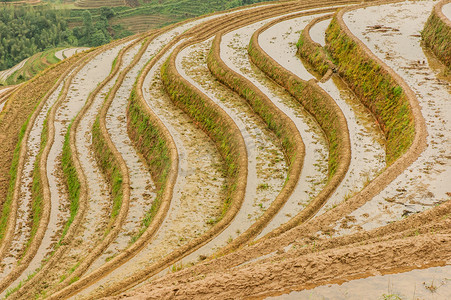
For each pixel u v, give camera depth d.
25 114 42.78
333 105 27.66
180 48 44.75
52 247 24.28
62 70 51.38
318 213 18.45
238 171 24.50
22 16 154.50
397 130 23.09
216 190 24.33
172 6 158.38
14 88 54.12
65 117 38.59
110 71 48.06
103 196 27.50
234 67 37.59
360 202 16.56
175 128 31.19
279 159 25.34
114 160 29.67
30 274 21.61
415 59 30.34
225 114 30.03
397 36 34.88
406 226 14.75
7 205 29.72
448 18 32.19
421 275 10.39
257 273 10.92
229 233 19.53
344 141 23.64
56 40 147.12
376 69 28.75
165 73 39.25
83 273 19.45
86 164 31.23
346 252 11.41
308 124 27.98
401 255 11.21
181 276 13.62
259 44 41.38
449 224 13.68
